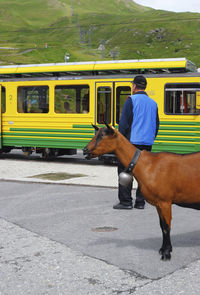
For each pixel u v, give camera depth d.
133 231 5.70
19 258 4.60
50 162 15.08
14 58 141.62
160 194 4.30
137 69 13.48
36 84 14.90
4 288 3.77
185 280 3.90
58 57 156.88
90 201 7.86
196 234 5.50
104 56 190.25
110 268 4.23
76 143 14.31
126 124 6.40
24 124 15.12
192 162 4.33
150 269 4.19
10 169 12.74
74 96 14.34
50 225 6.07
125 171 4.48
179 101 12.90
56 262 4.45
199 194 4.30
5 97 15.43
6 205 7.53
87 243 5.13
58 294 3.62
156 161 4.38
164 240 4.44
